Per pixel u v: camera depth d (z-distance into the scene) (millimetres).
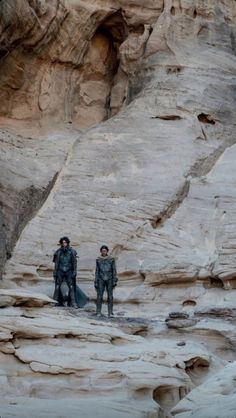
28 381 17812
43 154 32125
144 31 35938
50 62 35125
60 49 35031
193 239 28062
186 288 26453
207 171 30984
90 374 17969
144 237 28141
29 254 27703
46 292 26719
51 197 30000
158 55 34969
